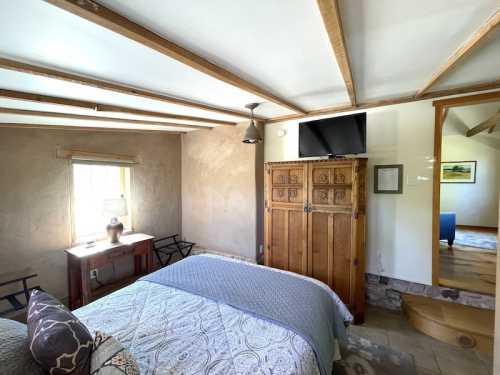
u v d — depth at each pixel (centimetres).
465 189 569
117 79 180
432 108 255
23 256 261
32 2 94
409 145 268
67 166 293
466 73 202
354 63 178
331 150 286
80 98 206
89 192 323
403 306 271
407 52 161
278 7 110
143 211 379
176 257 429
